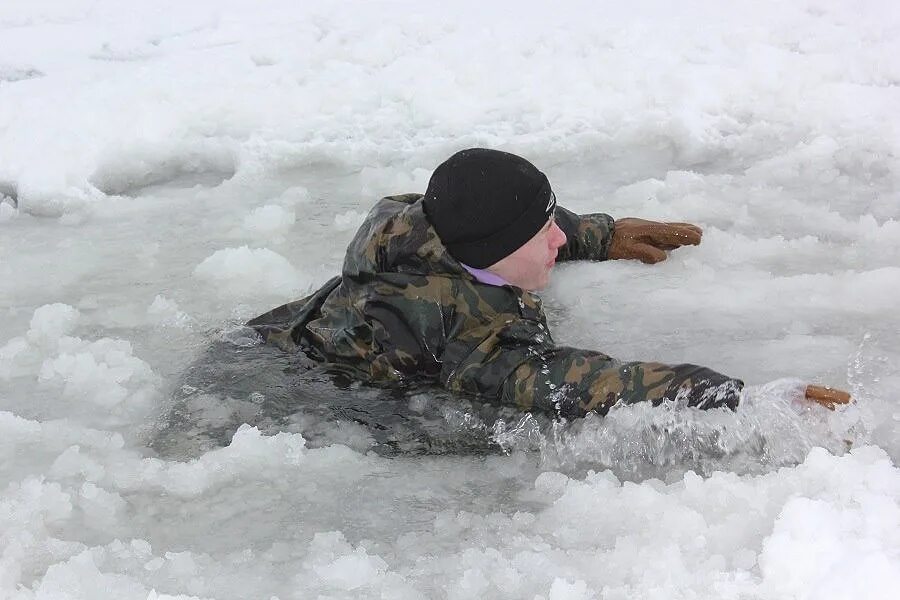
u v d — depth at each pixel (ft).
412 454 8.41
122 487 7.98
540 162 14.60
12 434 8.71
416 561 6.93
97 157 14.98
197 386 9.37
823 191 13.08
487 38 18.02
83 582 6.59
